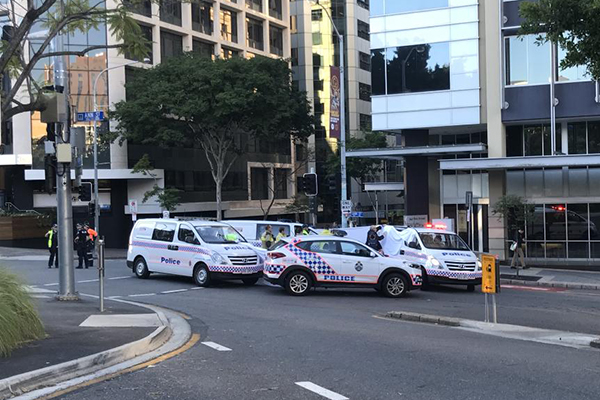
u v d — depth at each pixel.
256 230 22.28
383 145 53.28
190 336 10.57
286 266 16.64
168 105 35.25
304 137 41.00
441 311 14.13
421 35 27.61
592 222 26.38
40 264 27.33
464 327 11.96
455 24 27.11
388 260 16.75
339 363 8.40
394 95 28.02
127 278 21.02
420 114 27.66
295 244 16.86
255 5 54.78
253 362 8.46
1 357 8.05
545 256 26.91
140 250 20.70
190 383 7.29
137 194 43.75
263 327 11.55
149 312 12.61
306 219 64.56
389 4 28.09
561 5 12.70
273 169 57.34
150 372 7.85
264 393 6.85
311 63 67.88
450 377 7.61
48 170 14.05
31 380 7.11
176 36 46.25
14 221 39.12
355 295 16.98
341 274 16.66
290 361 8.53
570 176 26.58
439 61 27.38
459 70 27.09
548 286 20.09
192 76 35.38
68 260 14.67
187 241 19.23
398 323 12.27
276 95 36.62
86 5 10.91
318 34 68.19
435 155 29.45
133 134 37.16
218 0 49.62
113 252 38.47
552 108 25.38
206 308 14.25
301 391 6.93
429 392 6.90
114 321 11.23
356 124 67.62
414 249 18.97
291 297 16.33
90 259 28.66
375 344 9.81
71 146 14.45
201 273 18.58
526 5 13.20
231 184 52.06
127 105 36.69
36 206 42.44
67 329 10.27
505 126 27.11
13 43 8.77
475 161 25.19
